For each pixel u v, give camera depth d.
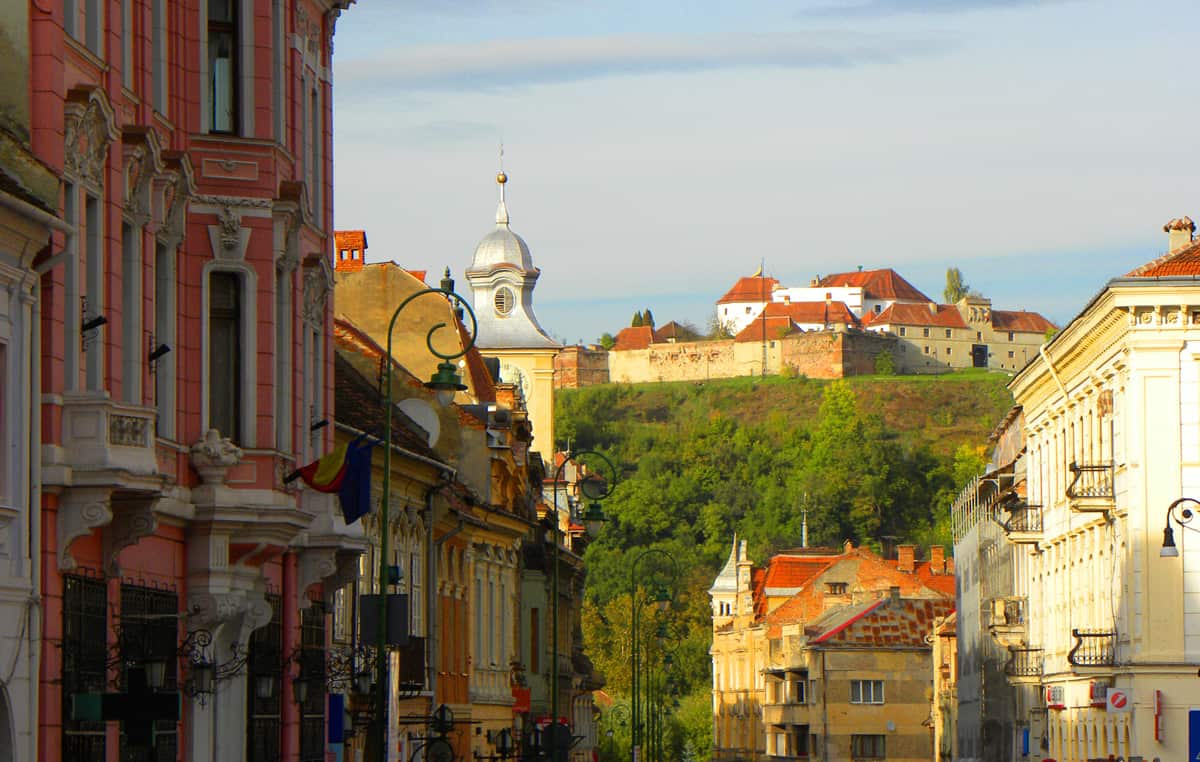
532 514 176.12
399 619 88.50
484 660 146.12
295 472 78.88
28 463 57.47
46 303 59.84
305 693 84.75
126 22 67.94
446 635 130.88
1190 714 94.81
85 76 63.44
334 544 86.38
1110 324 145.00
